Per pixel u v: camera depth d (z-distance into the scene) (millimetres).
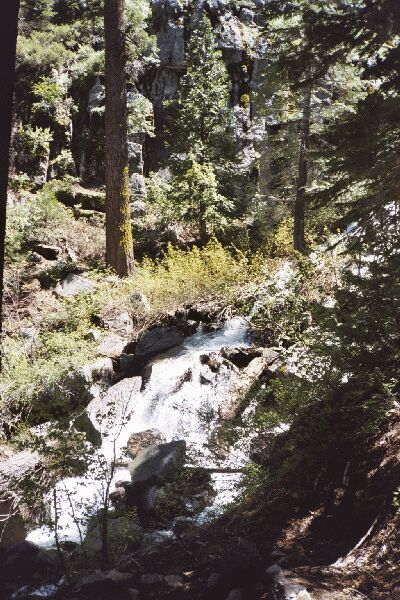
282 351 9500
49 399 9883
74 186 19656
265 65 21609
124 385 10820
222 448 6570
